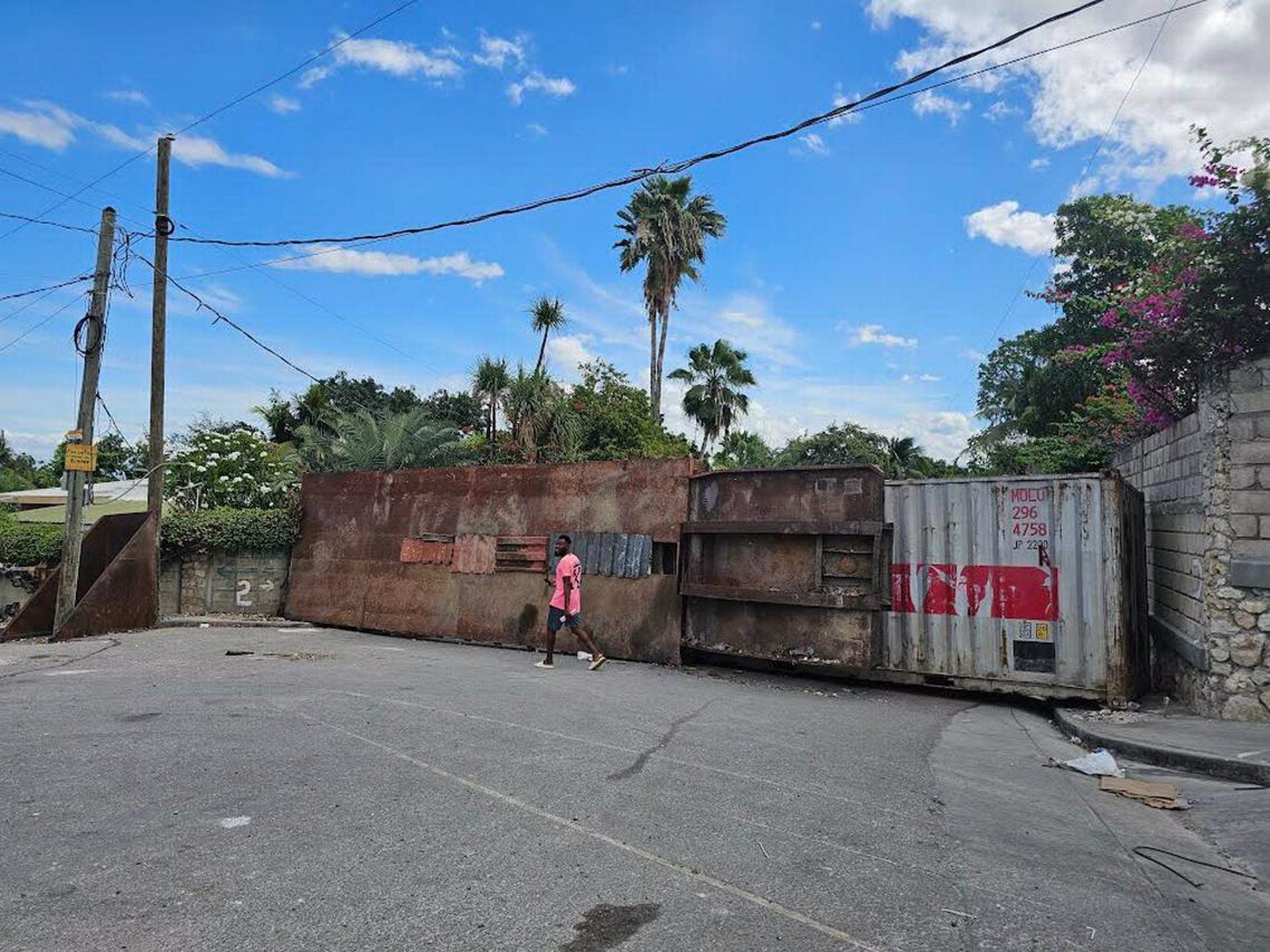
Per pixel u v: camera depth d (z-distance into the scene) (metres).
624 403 31.30
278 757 5.73
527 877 3.83
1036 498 9.21
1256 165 7.47
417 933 3.26
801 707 8.59
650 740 6.58
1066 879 4.00
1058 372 27.36
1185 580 8.70
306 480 16.61
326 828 4.39
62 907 3.39
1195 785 5.78
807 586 10.55
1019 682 9.09
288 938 3.18
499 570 13.66
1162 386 9.39
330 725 6.74
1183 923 3.56
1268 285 7.41
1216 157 7.75
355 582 15.42
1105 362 10.11
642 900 3.62
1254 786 5.70
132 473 29.64
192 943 3.12
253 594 16.77
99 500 23.89
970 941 3.33
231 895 3.55
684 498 11.92
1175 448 9.19
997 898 3.75
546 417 26.55
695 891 3.74
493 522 13.95
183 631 14.55
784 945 3.25
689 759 6.05
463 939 3.22
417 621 14.36
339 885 3.68
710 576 11.36
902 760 6.34
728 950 3.20
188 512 17.48
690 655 11.74
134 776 5.23
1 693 8.17
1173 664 9.36
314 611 15.81
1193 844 4.65
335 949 3.11
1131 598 9.06
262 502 21.61
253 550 16.83
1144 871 4.17
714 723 7.43
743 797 5.17
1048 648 8.97
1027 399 31.56
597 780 5.39
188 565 16.95
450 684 8.99
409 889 3.66
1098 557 8.80
